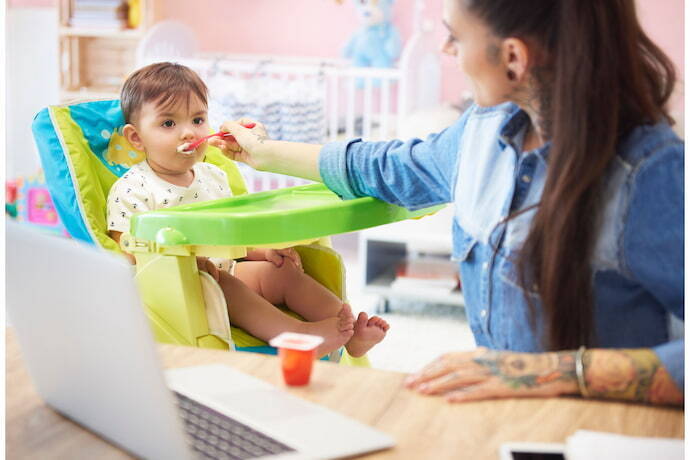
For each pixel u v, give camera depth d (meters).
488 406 0.84
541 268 0.97
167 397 0.71
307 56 4.34
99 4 4.19
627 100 0.94
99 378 0.77
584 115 0.92
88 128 1.78
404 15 4.12
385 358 2.47
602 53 0.92
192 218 1.33
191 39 4.06
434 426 0.80
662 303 0.96
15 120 4.35
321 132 3.45
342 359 1.74
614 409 0.84
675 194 0.92
